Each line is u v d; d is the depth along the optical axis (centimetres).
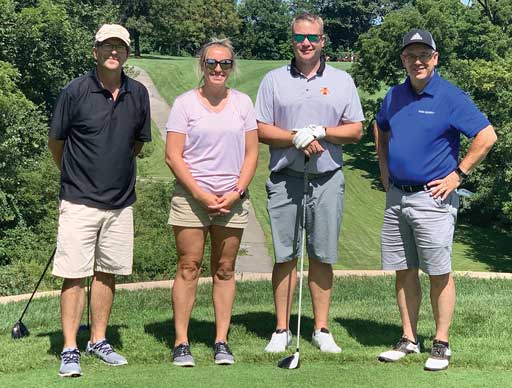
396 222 439
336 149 450
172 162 418
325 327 469
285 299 465
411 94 428
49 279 1189
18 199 1537
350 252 2131
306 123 444
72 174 414
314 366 415
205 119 417
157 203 1351
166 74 4903
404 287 448
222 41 424
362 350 458
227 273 439
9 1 2162
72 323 417
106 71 408
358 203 2803
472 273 909
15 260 1414
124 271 430
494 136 413
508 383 383
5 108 1600
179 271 432
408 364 422
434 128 416
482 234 2498
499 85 2262
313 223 454
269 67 5231
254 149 435
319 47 439
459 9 3300
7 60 2145
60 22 2270
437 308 427
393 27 3266
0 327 547
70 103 407
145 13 6469
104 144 411
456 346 465
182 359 416
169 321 562
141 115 428
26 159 1628
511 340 484
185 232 425
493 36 3173
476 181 2391
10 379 389
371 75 3400
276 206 457
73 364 396
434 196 418
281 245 458
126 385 375
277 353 440
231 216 426
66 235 411
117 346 468
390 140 434
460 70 2556
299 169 446
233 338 499
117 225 425
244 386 373
